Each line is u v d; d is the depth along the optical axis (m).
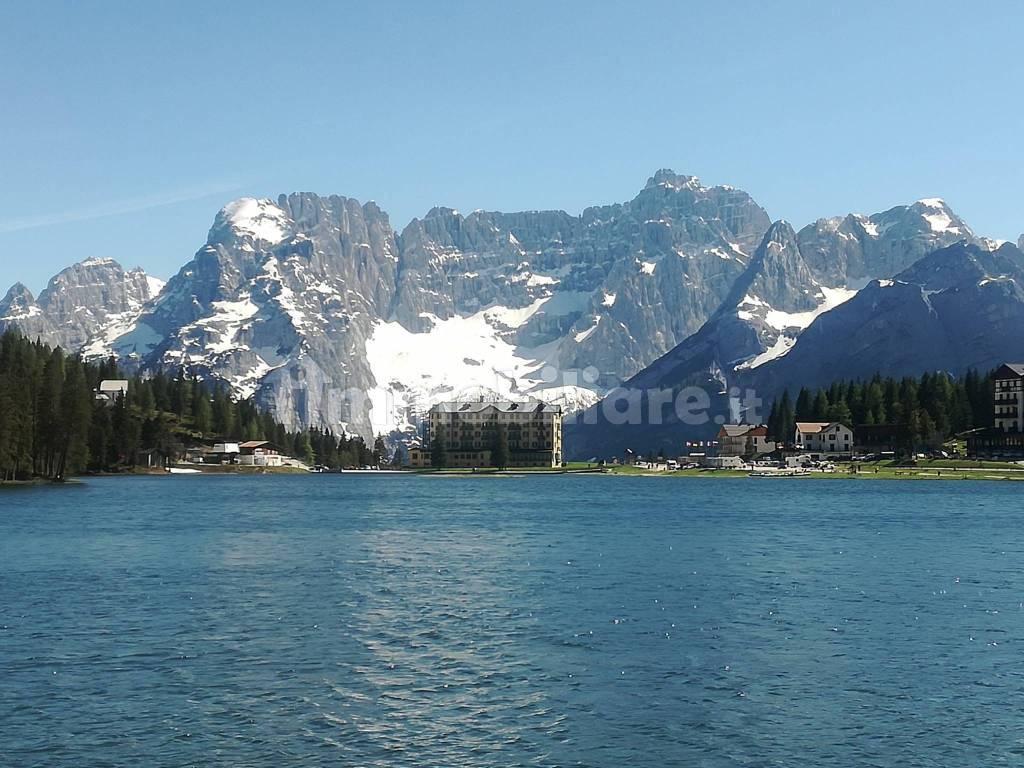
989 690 58.78
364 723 53.12
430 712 54.84
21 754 48.47
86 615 79.75
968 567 107.19
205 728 52.19
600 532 149.25
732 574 102.19
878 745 50.06
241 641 70.81
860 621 77.56
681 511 197.25
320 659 65.75
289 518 178.50
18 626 75.50
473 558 116.31
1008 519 171.38
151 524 161.12
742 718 53.94
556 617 79.25
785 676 61.72
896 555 117.94
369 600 86.94
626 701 56.78
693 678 61.28
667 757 48.59
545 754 49.00
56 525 157.25
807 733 51.69
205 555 118.62
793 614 80.38
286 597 88.44
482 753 49.09
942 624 76.44
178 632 73.56
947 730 52.16
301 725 52.75
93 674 61.88
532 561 113.56
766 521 169.00
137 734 51.28
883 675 61.88
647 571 104.81
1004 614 80.31
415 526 161.38
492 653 67.44
